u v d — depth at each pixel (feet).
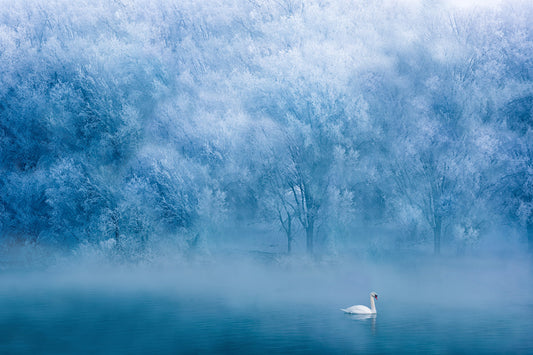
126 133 183.01
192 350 74.23
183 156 185.57
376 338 78.79
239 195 185.88
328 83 183.52
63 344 78.33
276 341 77.92
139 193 172.76
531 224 186.91
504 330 82.99
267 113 188.34
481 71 187.93
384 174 185.98
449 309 99.35
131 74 192.44
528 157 174.40
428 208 181.06
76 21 212.64
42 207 178.29
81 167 175.32
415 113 184.75
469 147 177.47
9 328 88.38
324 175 180.24
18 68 193.77
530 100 183.42
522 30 199.11
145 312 100.12
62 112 181.47
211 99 196.95
